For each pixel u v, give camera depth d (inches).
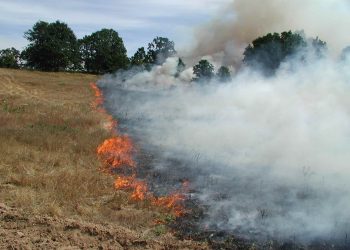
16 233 261.0
